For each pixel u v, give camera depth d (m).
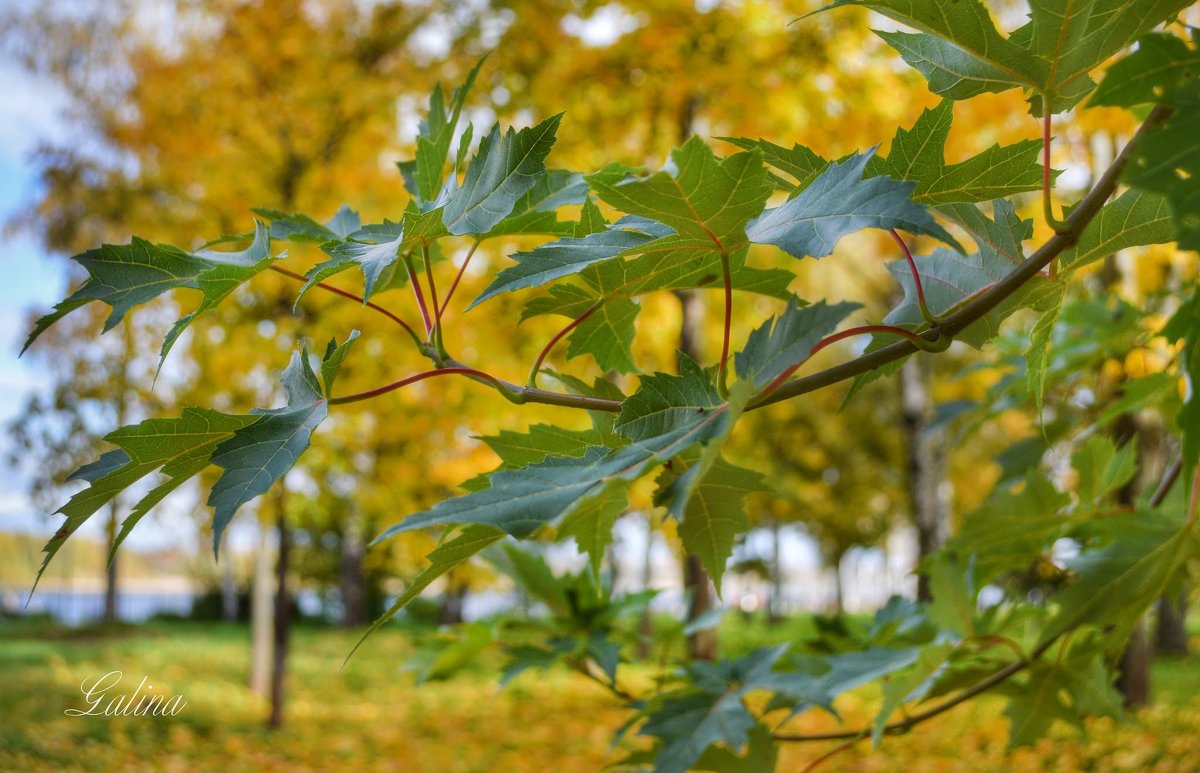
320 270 0.89
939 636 1.35
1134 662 8.30
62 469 10.48
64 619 25.64
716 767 1.19
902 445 20.19
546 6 7.94
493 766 7.89
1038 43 0.78
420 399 7.93
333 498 9.45
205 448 0.81
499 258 6.17
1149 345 2.31
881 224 0.67
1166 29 0.77
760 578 24.33
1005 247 0.93
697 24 7.42
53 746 8.39
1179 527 1.16
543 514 0.63
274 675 9.98
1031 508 1.23
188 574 28.28
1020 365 2.16
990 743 6.90
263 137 8.70
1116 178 0.73
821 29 7.69
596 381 1.08
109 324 0.88
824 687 1.24
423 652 1.64
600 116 8.14
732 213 0.74
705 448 0.66
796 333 0.72
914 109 7.48
